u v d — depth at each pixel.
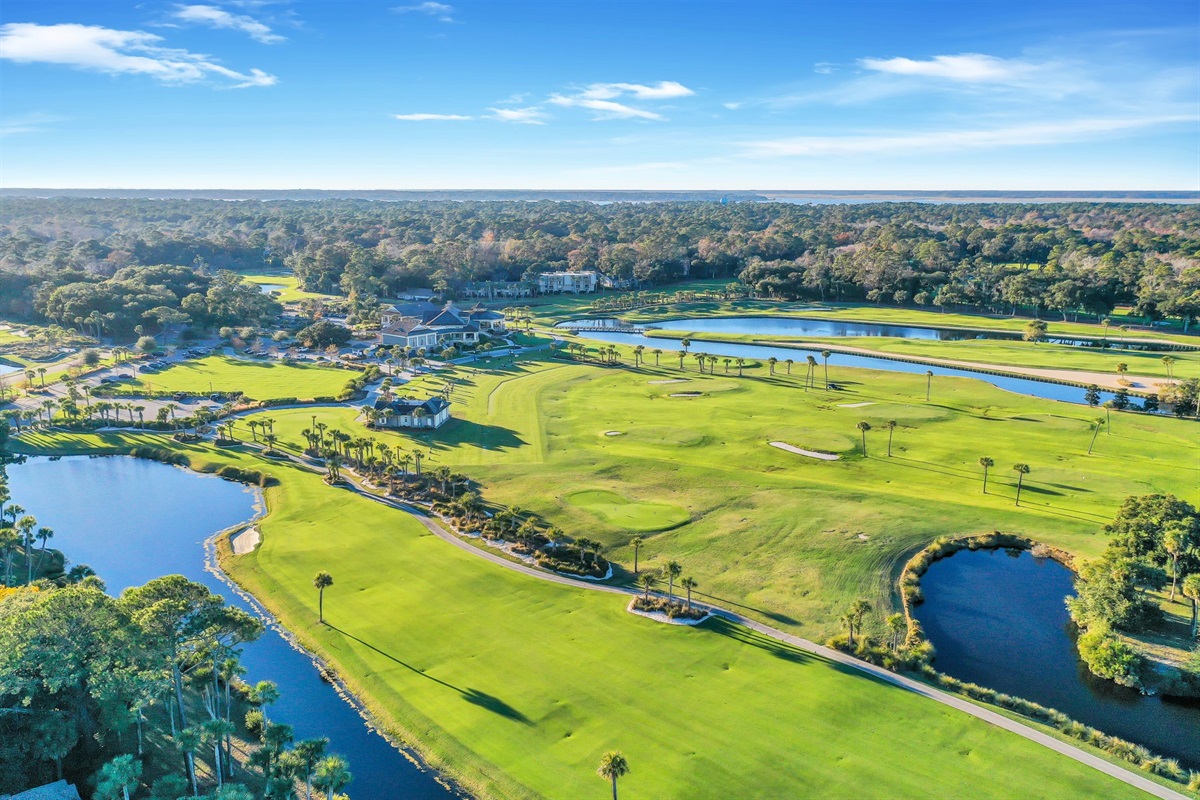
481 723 59.50
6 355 194.38
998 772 53.72
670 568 77.88
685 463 119.56
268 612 77.56
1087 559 86.31
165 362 191.12
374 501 105.88
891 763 54.56
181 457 126.19
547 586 81.81
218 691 61.97
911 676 65.94
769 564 86.25
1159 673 66.50
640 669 66.38
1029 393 164.00
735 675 65.38
